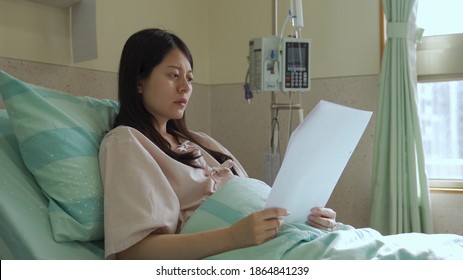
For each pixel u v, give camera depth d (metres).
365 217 2.51
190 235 1.17
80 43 1.90
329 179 1.35
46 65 1.83
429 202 2.25
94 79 2.06
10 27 1.70
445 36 2.38
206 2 2.86
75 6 1.91
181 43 1.49
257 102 2.76
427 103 2.47
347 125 1.23
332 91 2.58
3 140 1.31
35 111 1.27
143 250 1.17
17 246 1.14
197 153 1.48
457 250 1.25
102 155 1.29
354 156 2.52
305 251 1.15
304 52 2.21
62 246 1.17
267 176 2.26
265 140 2.74
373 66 2.49
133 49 1.45
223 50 2.84
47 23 1.84
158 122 1.53
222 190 1.34
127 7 2.26
